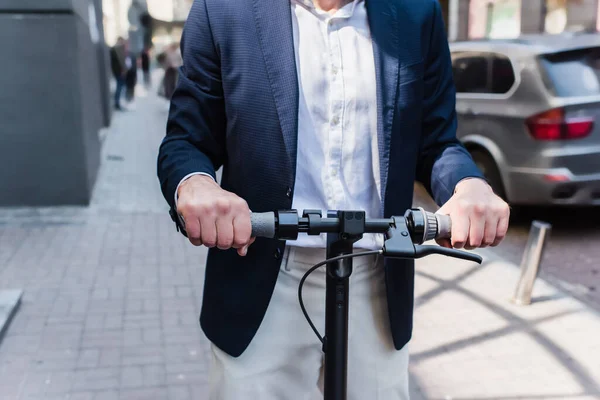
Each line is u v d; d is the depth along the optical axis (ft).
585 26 50.72
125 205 22.07
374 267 5.19
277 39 4.84
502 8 56.90
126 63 63.52
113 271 15.51
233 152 5.00
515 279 15.07
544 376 10.75
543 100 17.69
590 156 17.44
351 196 5.07
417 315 13.14
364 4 5.09
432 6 5.31
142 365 10.91
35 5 19.95
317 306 5.09
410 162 5.09
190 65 5.04
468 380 10.62
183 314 13.05
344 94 4.94
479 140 19.43
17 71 20.35
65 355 11.19
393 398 5.37
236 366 5.10
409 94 5.00
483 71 19.74
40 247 17.29
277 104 4.79
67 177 21.40
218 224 3.86
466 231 4.12
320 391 5.72
